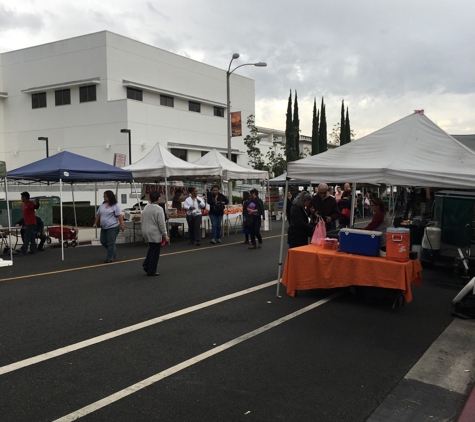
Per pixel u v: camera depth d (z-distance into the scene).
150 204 8.88
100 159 32.41
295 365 4.53
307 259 7.10
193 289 7.70
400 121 7.48
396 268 6.30
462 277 8.23
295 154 37.53
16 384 4.04
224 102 42.19
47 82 34.16
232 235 16.56
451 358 4.78
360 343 5.17
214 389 3.98
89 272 9.25
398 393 3.99
